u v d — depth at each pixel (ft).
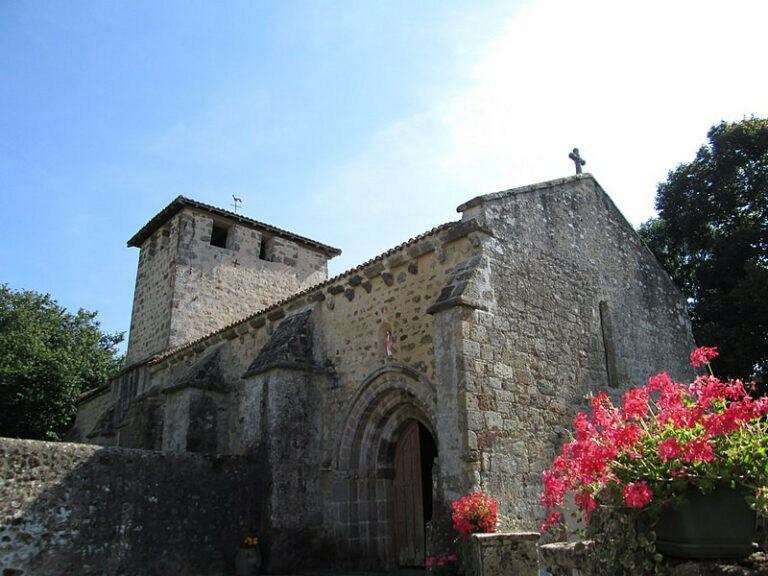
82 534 30.89
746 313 54.60
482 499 26.61
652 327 47.85
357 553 37.06
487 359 31.83
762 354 52.95
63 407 80.33
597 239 45.27
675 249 67.97
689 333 52.42
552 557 14.51
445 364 31.27
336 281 43.14
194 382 49.29
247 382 42.65
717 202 61.46
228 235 76.23
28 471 30.07
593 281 42.96
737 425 11.62
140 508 33.32
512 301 34.88
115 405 66.95
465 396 29.89
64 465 31.32
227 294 71.77
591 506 13.17
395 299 38.40
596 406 14.53
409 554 36.24
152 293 72.64
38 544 29.40
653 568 11.93
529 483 31.45
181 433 48.67
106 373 95.91
